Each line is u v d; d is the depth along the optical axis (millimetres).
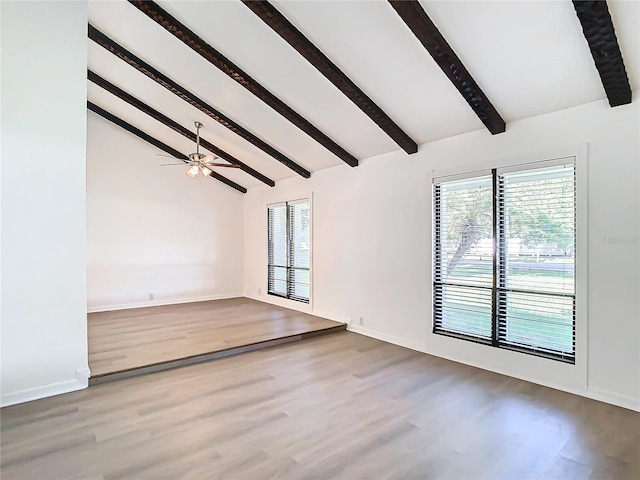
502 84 3254
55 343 3217
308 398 3148
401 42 3107
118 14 3691
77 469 2166
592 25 2414
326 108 4344
